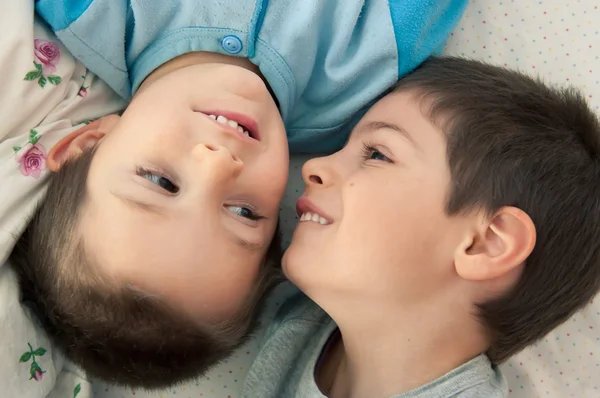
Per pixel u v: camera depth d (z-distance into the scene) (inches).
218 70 32.8
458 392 32.8
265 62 35.2
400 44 36.2
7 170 33.8
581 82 41.6
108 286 29.0
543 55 42.1
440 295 32.0
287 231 41.2
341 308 33.3
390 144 32.9
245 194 31.7
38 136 34.9
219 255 30.0
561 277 32.9
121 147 30.7
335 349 39.0
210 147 30.2
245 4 34.3
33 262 32.8
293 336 39.4
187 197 29.4
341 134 39.9
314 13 35.0
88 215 30.1
